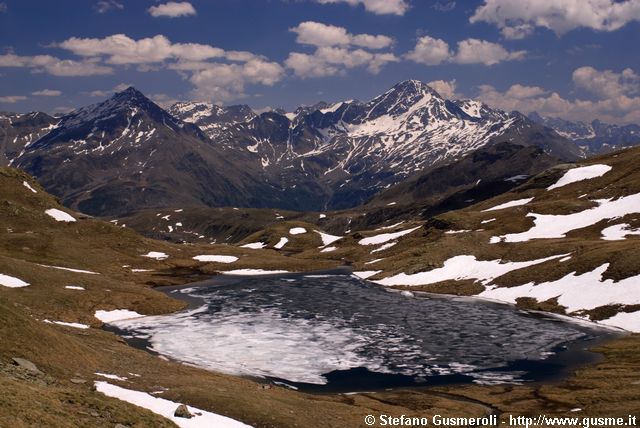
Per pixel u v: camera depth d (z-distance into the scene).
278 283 142.12
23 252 134.75
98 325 88.25
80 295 97.75
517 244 135.88
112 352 61.03
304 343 78.69
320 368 66.75
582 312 91.12
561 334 80.88
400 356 71.88
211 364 67.50
